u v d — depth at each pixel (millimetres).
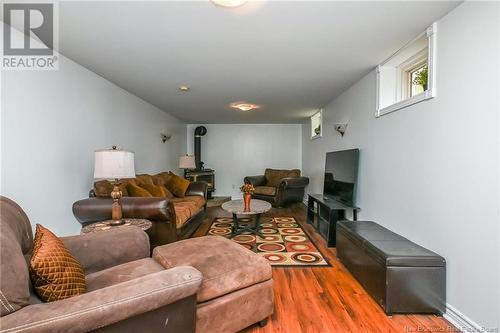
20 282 931
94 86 3109
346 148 3908
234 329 1590
